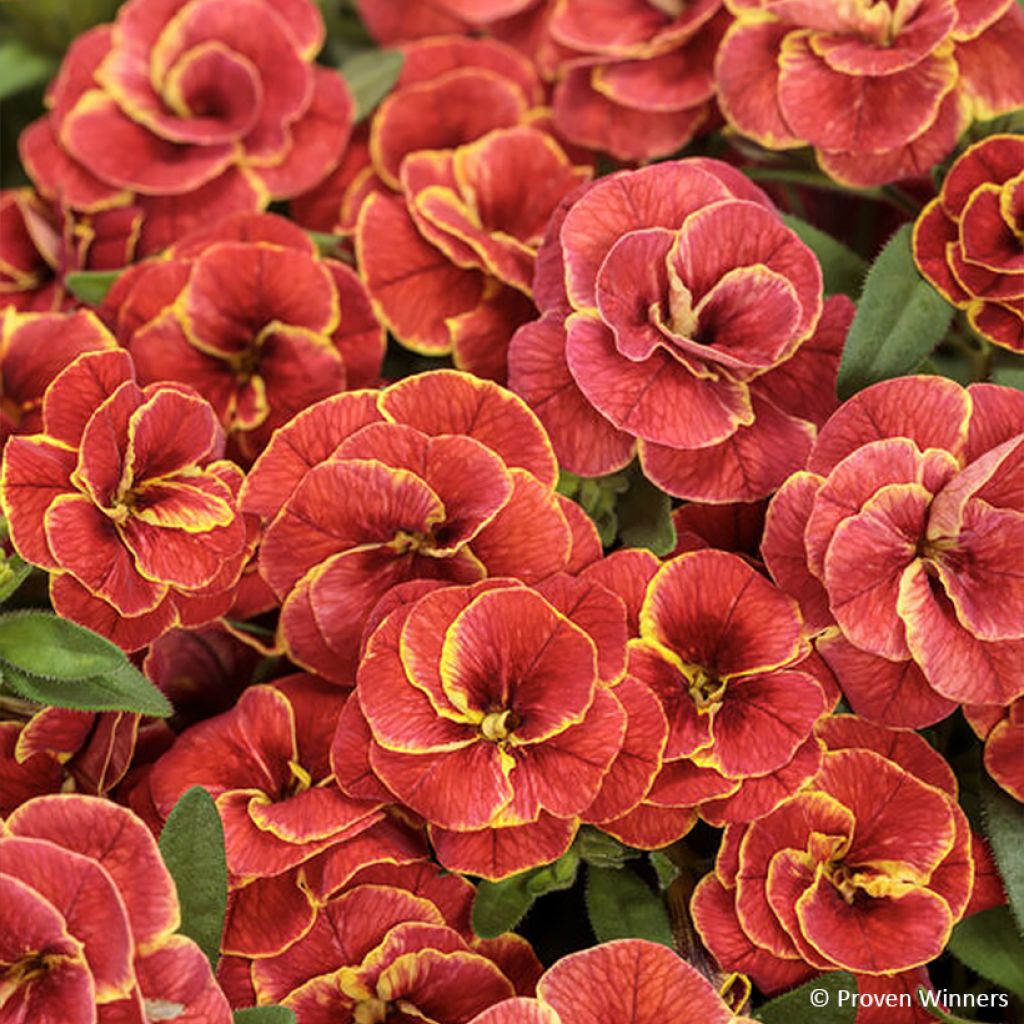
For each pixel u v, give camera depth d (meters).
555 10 0.47
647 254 0.40
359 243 0.43
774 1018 0.39
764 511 0.41
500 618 0.39
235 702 0.42
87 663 0.38
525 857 0.39
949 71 0.42
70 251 0.46
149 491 0.40
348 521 0.40
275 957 0.39
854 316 0.41
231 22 0.47
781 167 0.45
